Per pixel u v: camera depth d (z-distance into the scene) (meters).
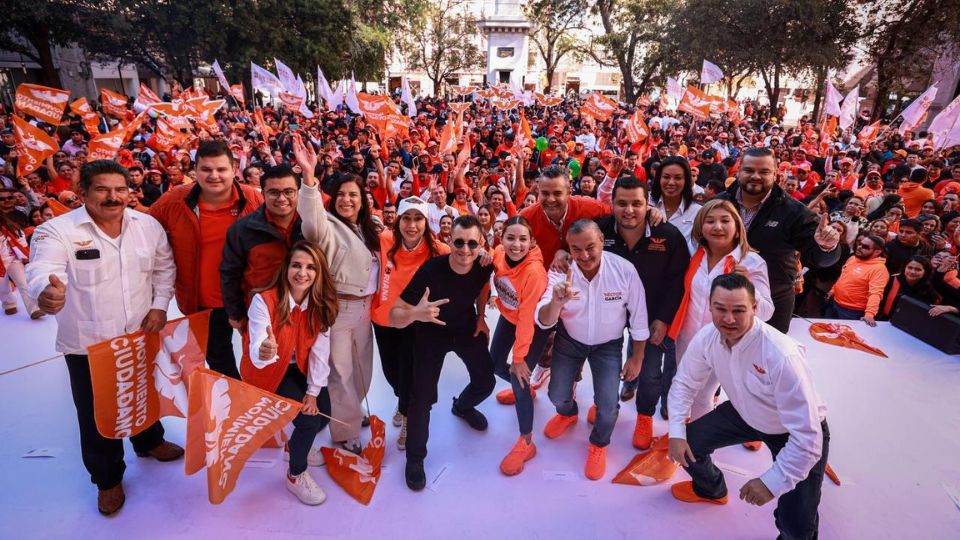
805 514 2.38
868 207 7.33
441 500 2.84
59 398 3.69
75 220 2.50
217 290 3.11
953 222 6.16
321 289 2.62
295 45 23.00
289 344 2.62
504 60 34.19
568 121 19.00
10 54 24.67
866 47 23.47
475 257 2.79
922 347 4.57
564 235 3.48
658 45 27.36
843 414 3.62
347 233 2.93
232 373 3.34
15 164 8.77
